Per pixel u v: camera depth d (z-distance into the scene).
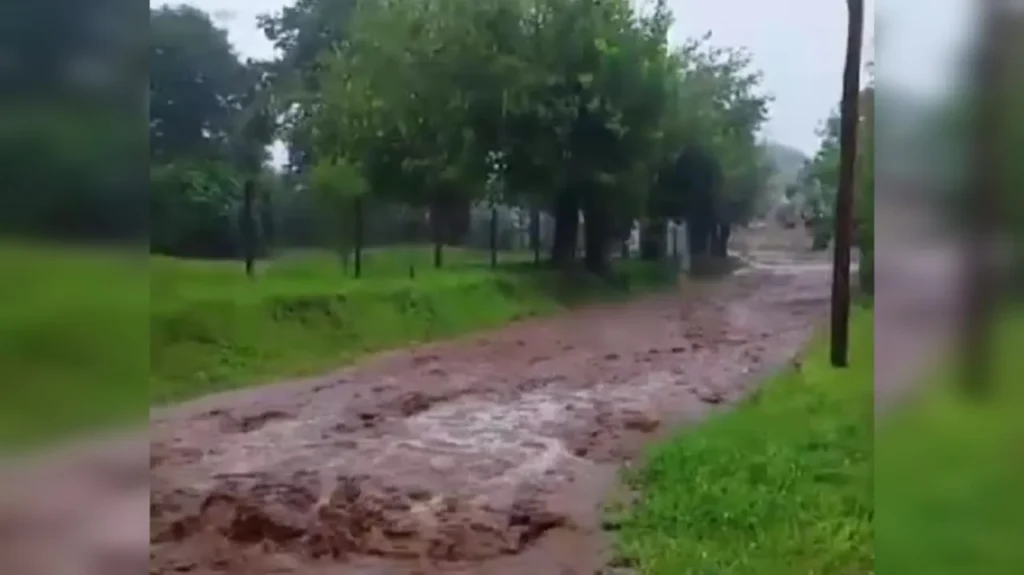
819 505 2.54
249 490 2.74
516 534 2.72
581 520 2.72
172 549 2.62
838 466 2.58
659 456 2.89
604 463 2.92
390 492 2.81
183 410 2.76
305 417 2.91
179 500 2.69
